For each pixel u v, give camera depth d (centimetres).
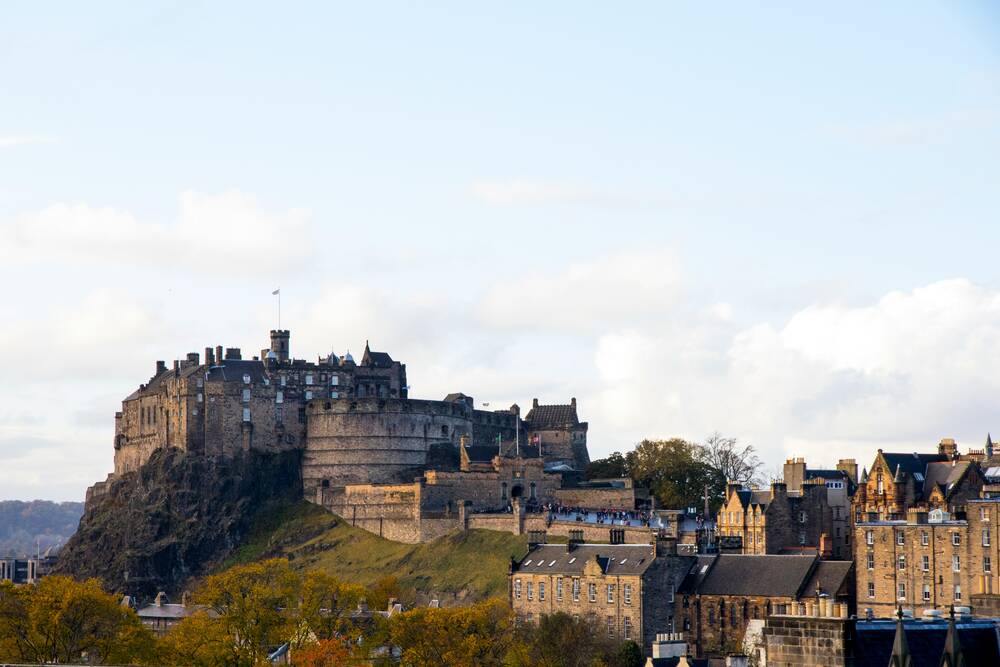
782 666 16500
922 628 16588
